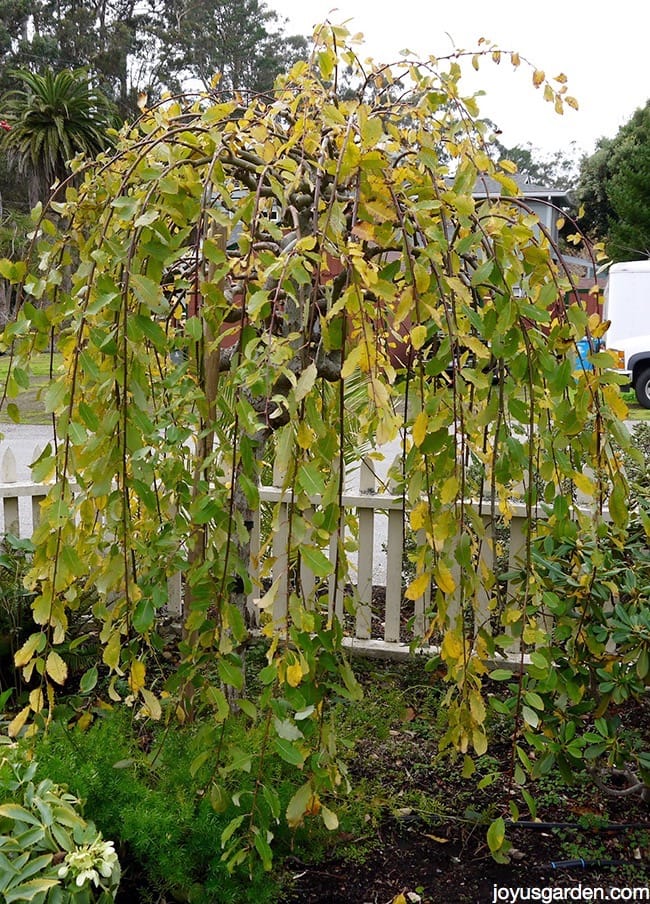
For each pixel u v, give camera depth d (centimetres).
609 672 181
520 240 147
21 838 121
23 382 156
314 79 175
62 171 1549
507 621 157
